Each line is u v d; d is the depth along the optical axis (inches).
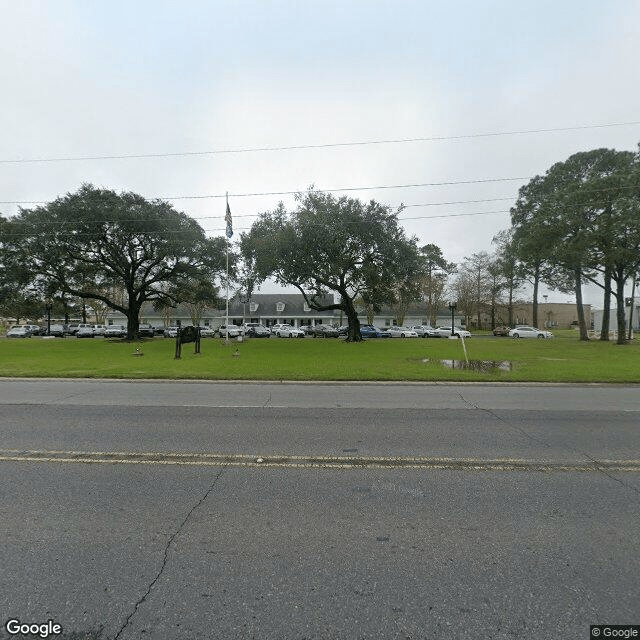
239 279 1365.7
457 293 2396.7
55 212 1234.6
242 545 118.4
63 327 2107.5
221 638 84.4
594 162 1347.2
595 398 359.9
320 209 1125.7
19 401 338.3
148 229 1323.8
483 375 488.1
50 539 121.1
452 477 170.6
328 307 1402.6
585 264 1135.6
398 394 379.6
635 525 130.3
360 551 115.5
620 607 93.5
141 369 545.3
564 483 164.2
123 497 150.3
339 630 86.7
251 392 388.8
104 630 86.6
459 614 91.3
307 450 206.4
